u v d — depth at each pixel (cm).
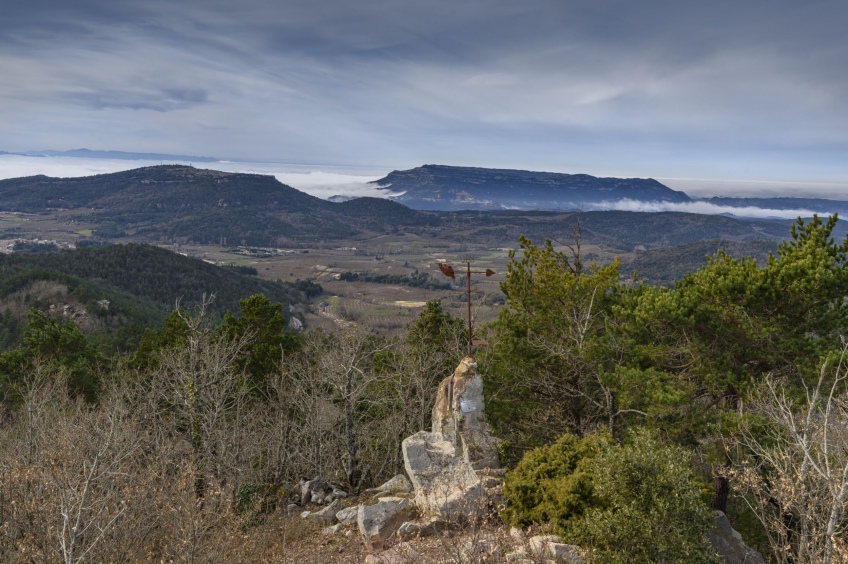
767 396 1370
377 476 2344
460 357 2616
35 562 1092
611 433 1564
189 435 1991
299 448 2423
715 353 1598
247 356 2880
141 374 2719
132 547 1262
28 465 1266
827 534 872
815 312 1543
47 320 3353
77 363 3133
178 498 1280
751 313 1574
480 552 937
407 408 2442
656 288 1852
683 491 941
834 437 1151
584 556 953
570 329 1820
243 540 1316
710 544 970
